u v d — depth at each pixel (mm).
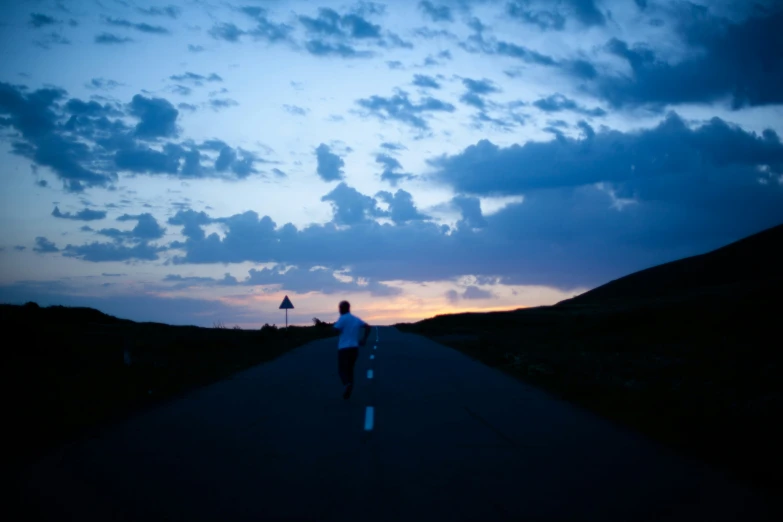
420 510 5438
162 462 7176
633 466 7066
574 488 6148
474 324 53281
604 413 10734
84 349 21062
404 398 12484
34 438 8328
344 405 11555
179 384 14352
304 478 6480
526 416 10406
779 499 5797
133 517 5230
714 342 24359
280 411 10844
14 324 19750
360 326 12602
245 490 6035
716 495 5922
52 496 5816
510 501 5703
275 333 36688
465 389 13938
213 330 36062
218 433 8898
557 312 62531
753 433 8312
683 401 11297
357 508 5492
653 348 24828
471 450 7852
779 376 14820
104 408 10695
